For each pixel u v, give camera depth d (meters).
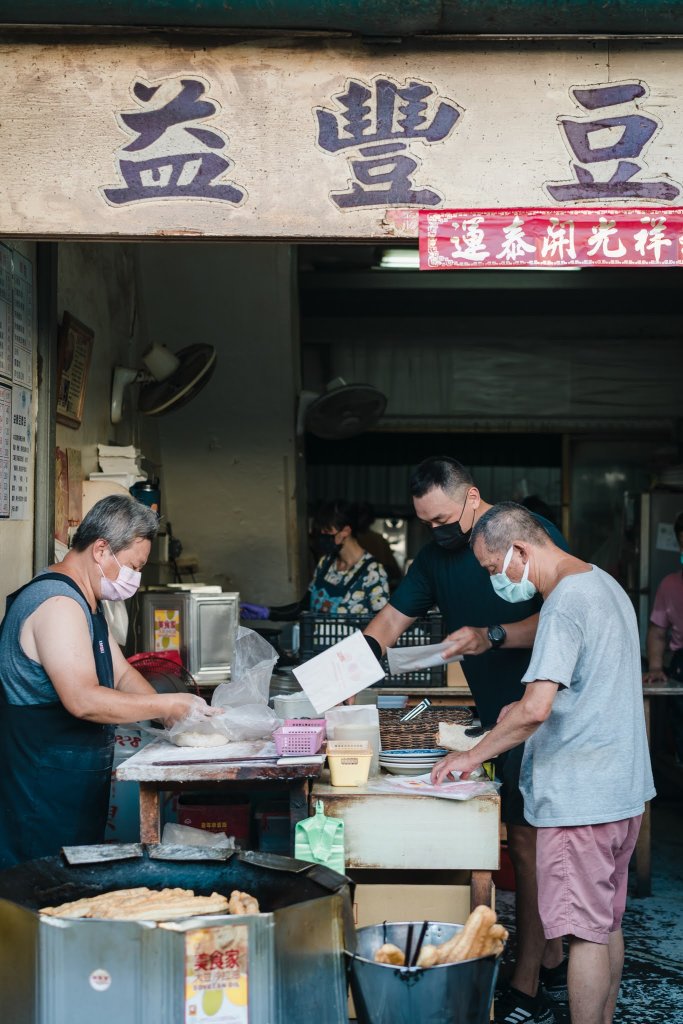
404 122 2.86
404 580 3.52
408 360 7.86
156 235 2.86
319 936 2.18
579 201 2.87
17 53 2.85
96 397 4.77
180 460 6.38
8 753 2.75
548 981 3.45
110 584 2.82
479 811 2.68
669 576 5.25
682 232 2.86
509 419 7.82
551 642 2.56
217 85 2.85
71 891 2.41
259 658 3.14
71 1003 2.03
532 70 2.86
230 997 2.05
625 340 7.83
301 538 6.73
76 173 2.85
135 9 2.71
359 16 2.72
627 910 4.19
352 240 2.91
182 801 3.46
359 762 2.77
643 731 2.73
